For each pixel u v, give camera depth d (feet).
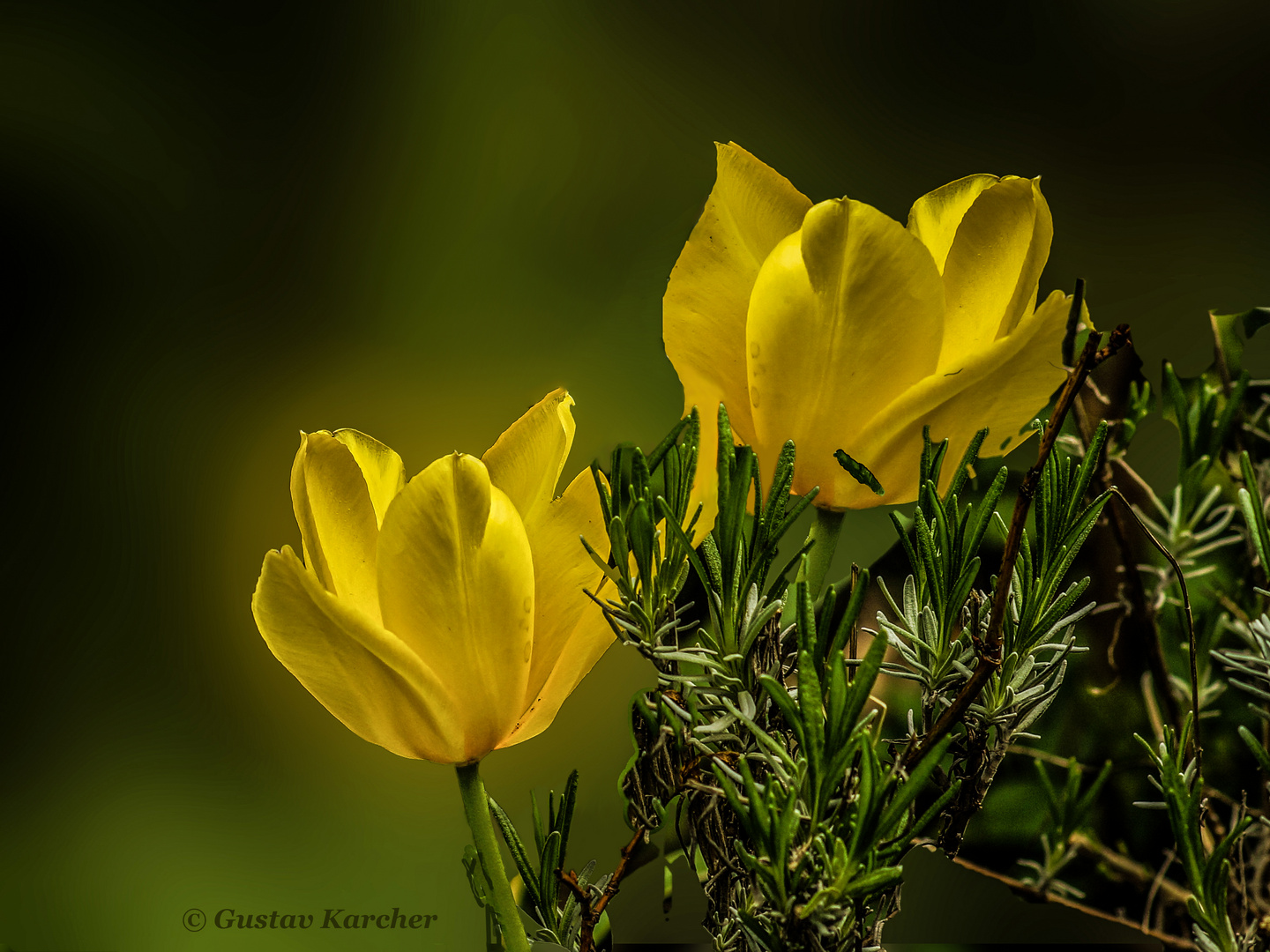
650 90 19.56
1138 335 17.58
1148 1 19.47
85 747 18.24
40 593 19.11
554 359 18.31
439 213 19.15
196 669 18.52
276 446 19.51
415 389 18.75
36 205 20.54
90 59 20.49
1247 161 18.83
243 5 20.81
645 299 18.47
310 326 19.53
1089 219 18.63
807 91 19.83
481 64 19.76
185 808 17.06
